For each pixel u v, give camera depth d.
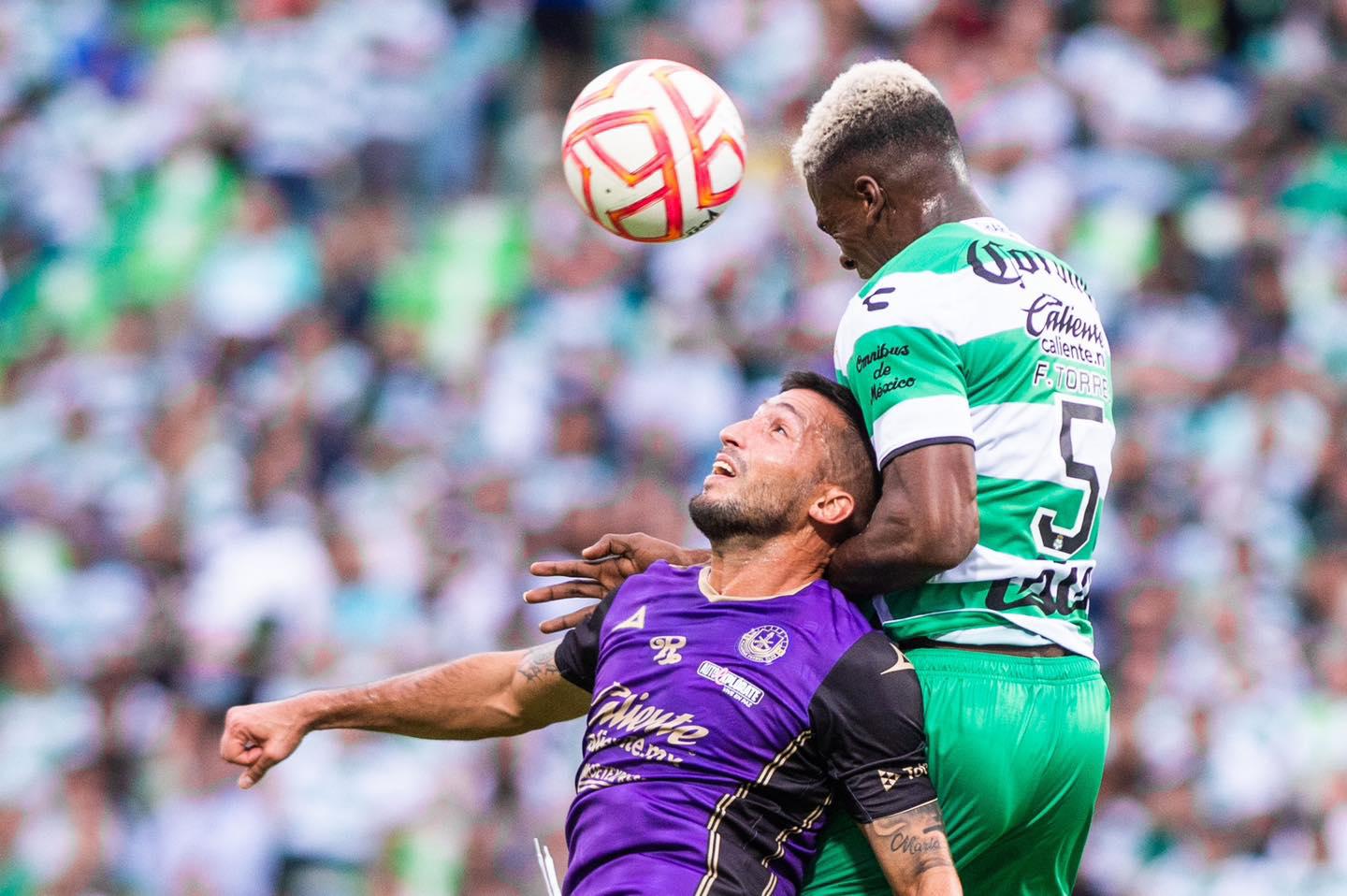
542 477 41.50
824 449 14.91
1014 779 14.45
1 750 37.69
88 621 41.19
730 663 14.57
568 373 43.69
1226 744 35.03
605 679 15.09
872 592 14.65
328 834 34.72
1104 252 44.12
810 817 14.57
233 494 43.44
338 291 48.59
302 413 44.75
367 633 38.62
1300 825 34.69
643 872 14.33
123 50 57.00
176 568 42.56
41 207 54.03
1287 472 40.88
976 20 48.50
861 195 15.34
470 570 39.16
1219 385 42.00
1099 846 34.50
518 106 52.44
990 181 44.75
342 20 54.06
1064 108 46.19
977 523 13.96
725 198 16.47
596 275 45.78
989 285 14.47
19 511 44.88
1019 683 14.43
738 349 43.38
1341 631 37.56
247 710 16.61
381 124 52.00
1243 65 49.25
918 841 14.08
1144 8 48.69
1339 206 45.88
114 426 46.53
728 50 50.53
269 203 50.41
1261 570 38.88
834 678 14.33
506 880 33.34
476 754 35.12
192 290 49.88
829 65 48.62
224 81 53.78
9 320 51.94
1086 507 14.80
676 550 16.28
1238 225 44.81
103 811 36.97
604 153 16.14
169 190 52.12
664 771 14.50
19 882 36.12
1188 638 36.56
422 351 46.94
